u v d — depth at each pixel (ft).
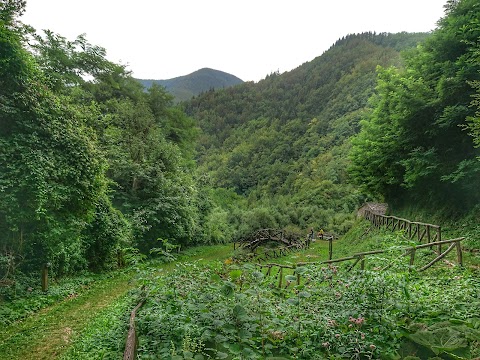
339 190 163.53
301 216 140.87
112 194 59.06
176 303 17.01
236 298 15.40
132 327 13.67
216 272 20.61
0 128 29.04
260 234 87.25
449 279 23.09
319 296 17.87
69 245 36.37
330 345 13.71
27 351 19.33
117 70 85.30
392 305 15.74
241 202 186.60
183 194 70.33
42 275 31.17
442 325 14.24
